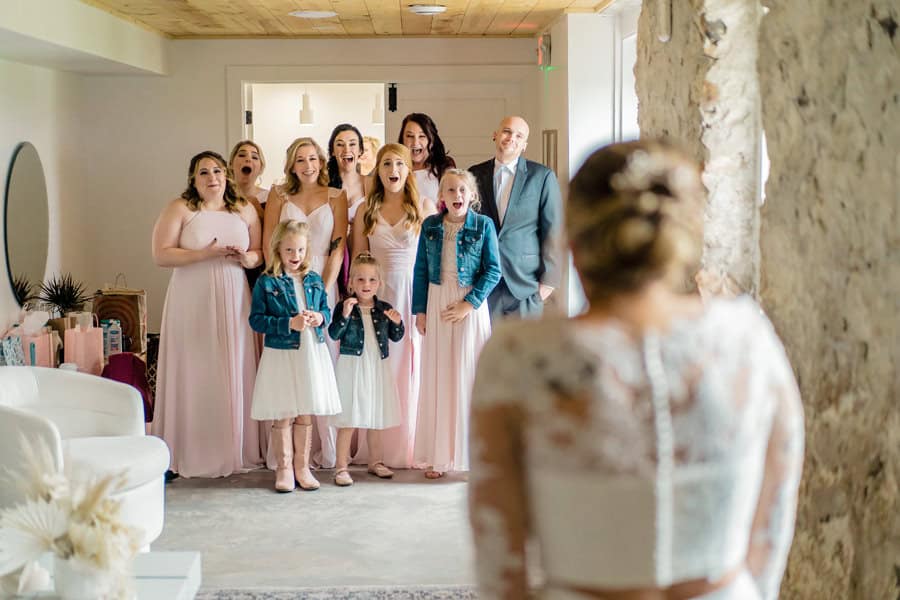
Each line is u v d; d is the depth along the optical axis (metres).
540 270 5.43
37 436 3.39
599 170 1.36
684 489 1.29
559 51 6.78
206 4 6.29
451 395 5.18
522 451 1.33
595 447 1.27
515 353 1.32
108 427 4.07
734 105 3.33
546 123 7.37
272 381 4.95
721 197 3.37
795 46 2.65
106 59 6.47
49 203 7.02
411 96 7.97
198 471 5.30
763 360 1.37
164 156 7.85
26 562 2.57
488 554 1.32
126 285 7.91
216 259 5.30
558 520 1.30
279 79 7.86
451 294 5.14
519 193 5.38
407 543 4.24
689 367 1.31
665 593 1.31
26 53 6.05
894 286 2.21
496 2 6.22
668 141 1.42
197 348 5.29
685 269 1.39
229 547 4.19
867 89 2.30
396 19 6.98
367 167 7.30
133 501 3.65
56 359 6.03
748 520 1.37
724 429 1.31
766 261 2.86
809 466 2.61
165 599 2.70
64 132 7.33
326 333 5.47
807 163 2.61
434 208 5.67
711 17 3.26
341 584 3.75
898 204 2.18
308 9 6.51
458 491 5.03
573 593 1.31
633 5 6.11
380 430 5.31
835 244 2.46
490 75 7.88
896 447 2.21
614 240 1.32
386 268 5.39
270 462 5.47
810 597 2.60
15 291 6.32
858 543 2.38
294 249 4.96
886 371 2.25
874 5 2.25
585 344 1.29
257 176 5.88
